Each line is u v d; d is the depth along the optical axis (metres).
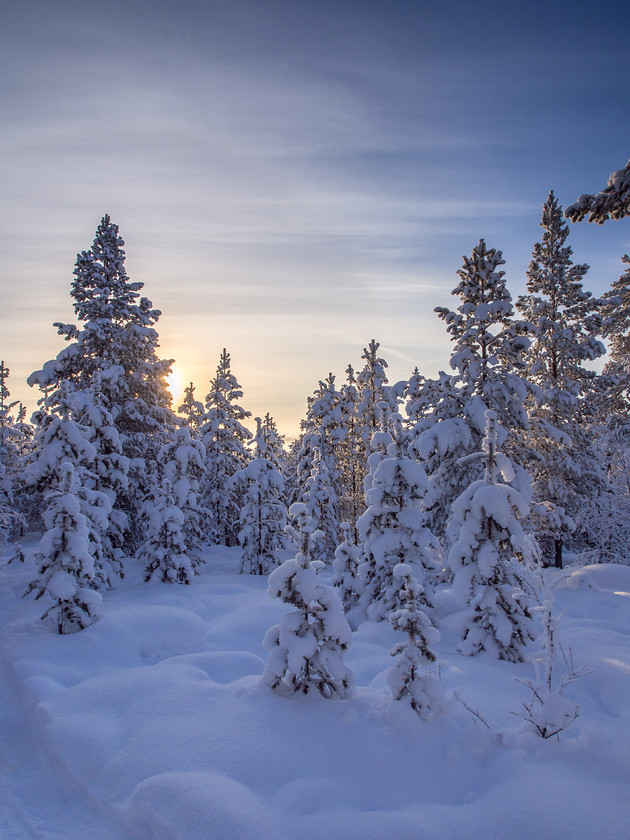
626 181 7.20
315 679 7.33
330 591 7.46
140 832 5.10
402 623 6.99
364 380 27.78
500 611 10.20
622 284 24.67
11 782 6.36
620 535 21.98
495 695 7.85
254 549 23.08
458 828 4.78
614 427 23.09
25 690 8.73
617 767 5.54
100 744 6.54
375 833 4.73
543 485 22.88
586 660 9.16
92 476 19.34
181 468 22.30
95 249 24.56
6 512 24.47
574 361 24.70
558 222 25.30
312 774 5.69
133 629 11.93
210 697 7.32
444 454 18.33
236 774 5.67
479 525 10.55
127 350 23.89
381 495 13.37
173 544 19.11
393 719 6.47
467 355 19.58
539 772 5.54
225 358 35.03
